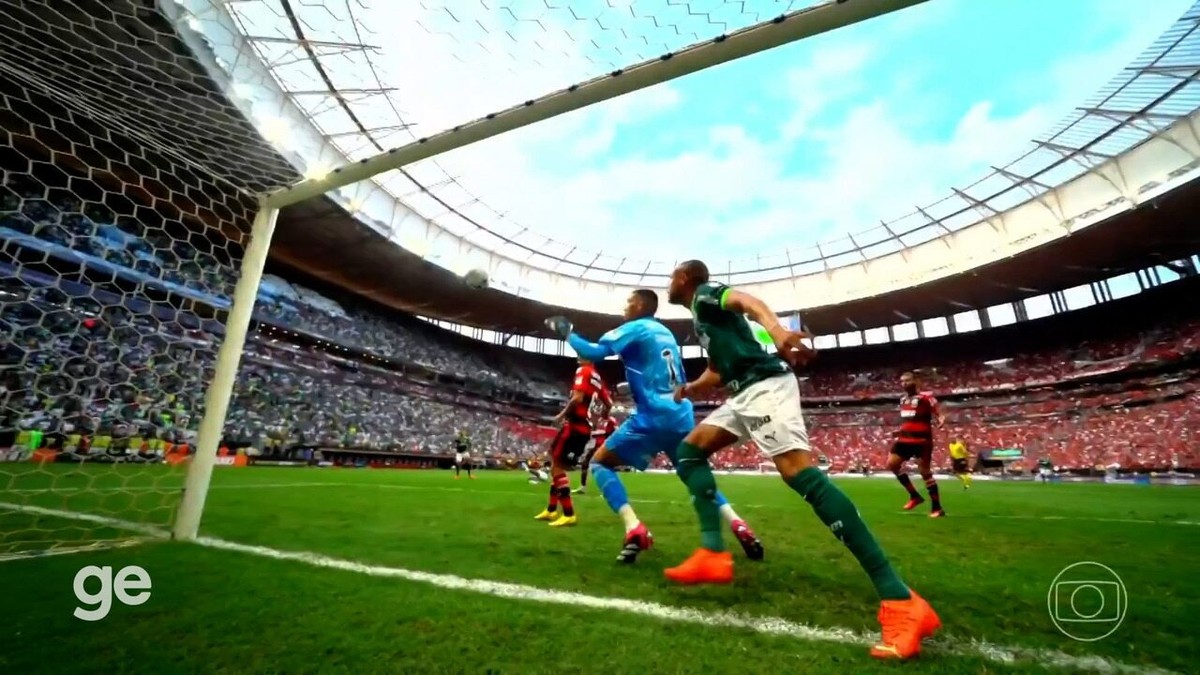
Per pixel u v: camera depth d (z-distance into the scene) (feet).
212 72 31.09
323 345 90.58
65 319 50.57
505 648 4.95
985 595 7.21
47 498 16.21
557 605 6.33
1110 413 89.92
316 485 28.30
